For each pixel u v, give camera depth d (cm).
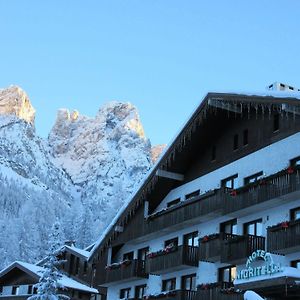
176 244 3331
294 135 2658
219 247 2795
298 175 2445
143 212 3522
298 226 2355
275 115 2812
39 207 15462
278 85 2984
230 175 2998
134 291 3559
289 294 2283
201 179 3222
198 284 2939
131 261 3488
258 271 2288
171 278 3244
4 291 4662
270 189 2575
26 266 4503
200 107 3002
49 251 3278
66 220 13088
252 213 2789
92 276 4262
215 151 3181
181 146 3231
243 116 3012
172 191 3456
